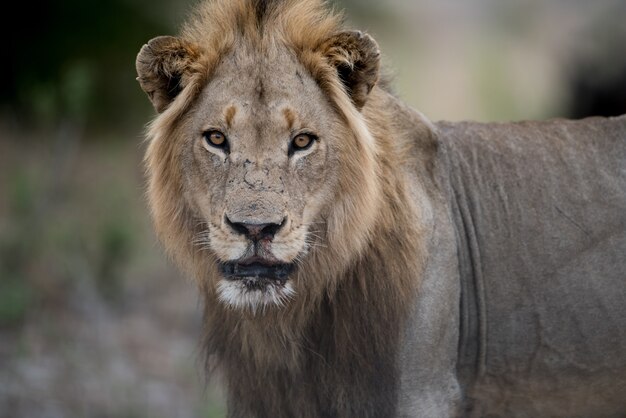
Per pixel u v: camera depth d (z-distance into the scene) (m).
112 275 20.59
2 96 30.69
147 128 10.14
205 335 10.34
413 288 9.85
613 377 10.75
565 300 10.53
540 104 36.38
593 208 10.64
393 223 9.78
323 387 9.95
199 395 16.64
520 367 10.66
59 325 18.50
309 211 9.30
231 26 9.57
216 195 9.19
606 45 33.84
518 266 10.55
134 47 32.62
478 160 10.81
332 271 9.62
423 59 39.12
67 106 23.58
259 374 10.00
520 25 39.44
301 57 9.49
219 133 9.27
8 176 24.66
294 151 9.26
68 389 16.23
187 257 9.77
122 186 24.97
